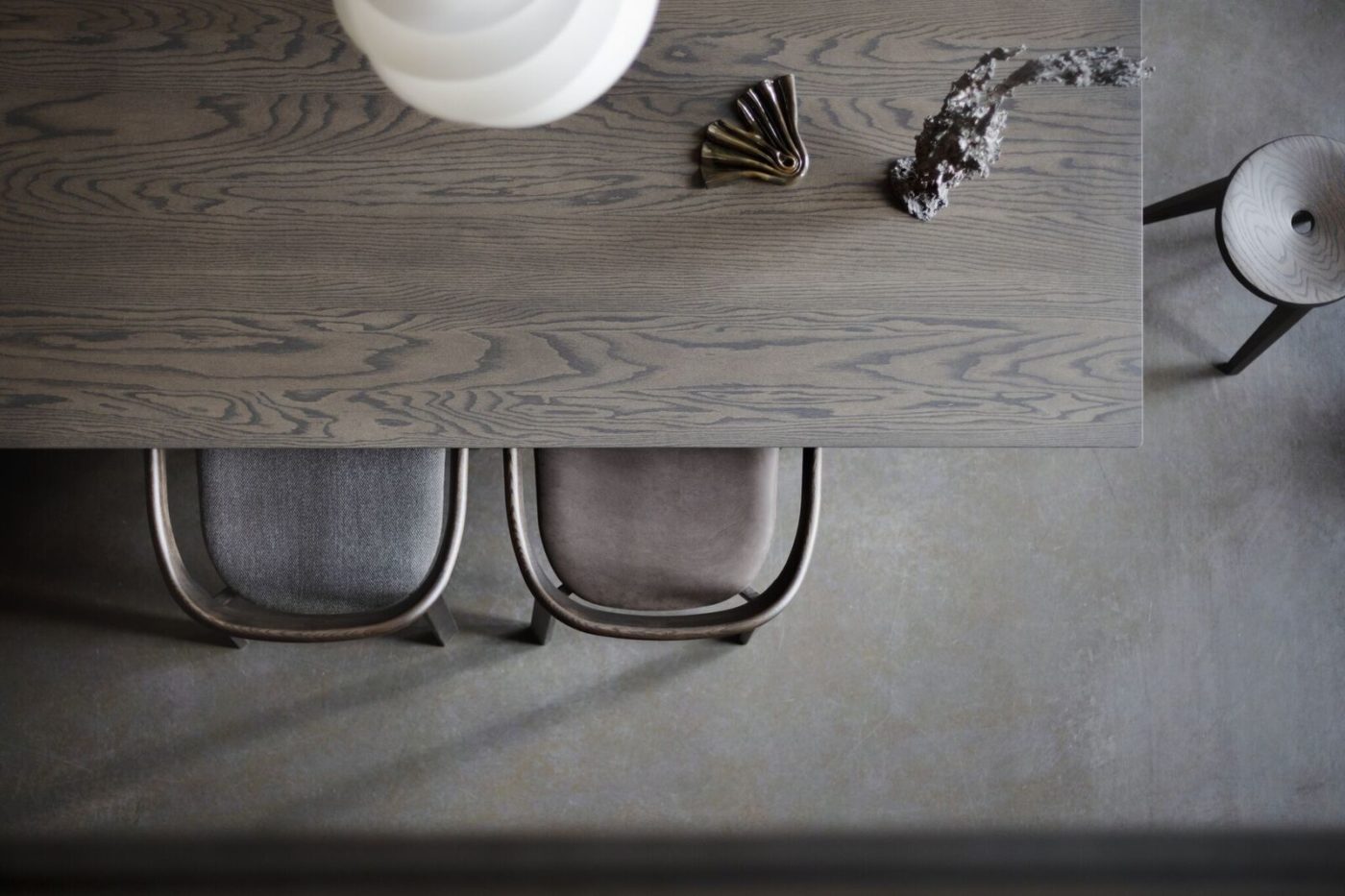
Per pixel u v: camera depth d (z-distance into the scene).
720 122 1.67
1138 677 2.41
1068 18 1.71
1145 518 2.44
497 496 2.36
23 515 2.30
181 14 1.66
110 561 2.30
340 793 2.30
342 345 1.67
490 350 1.67
